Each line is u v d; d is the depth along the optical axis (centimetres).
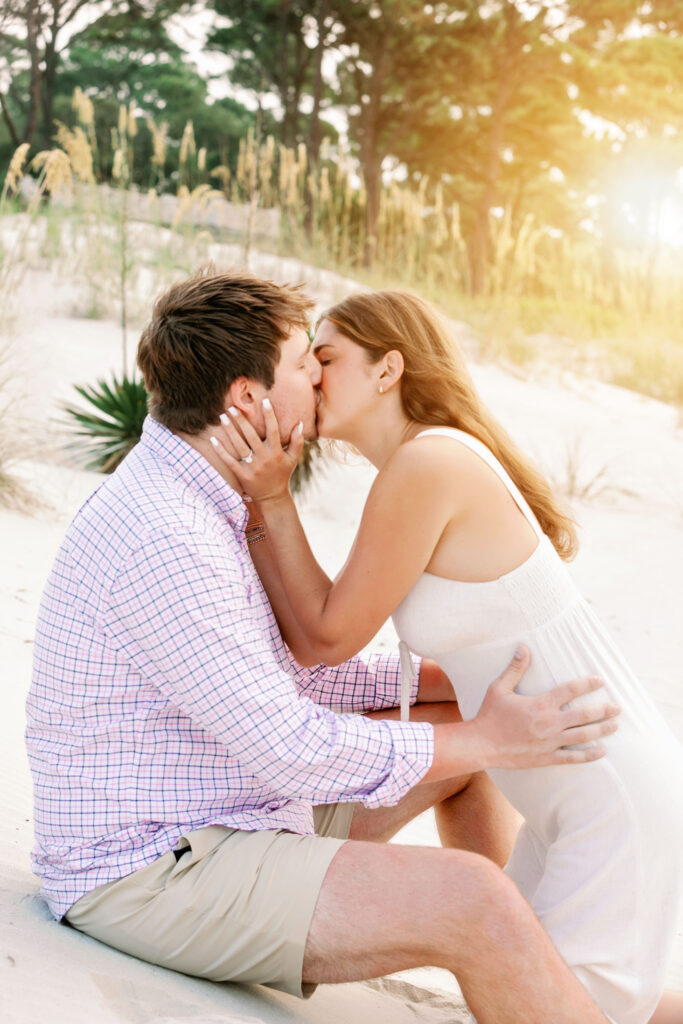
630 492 823
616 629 549
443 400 230
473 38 2300
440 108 2742
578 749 208
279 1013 201
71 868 202
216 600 197
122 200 1120
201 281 219
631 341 1323
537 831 222
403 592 218
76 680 202
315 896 193
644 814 205
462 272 1447
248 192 1243
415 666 258
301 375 222
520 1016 188
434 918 187
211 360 212
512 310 1341
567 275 1508
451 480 211
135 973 194
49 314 1059
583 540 702
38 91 2470
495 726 205
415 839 336
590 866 206
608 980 203
